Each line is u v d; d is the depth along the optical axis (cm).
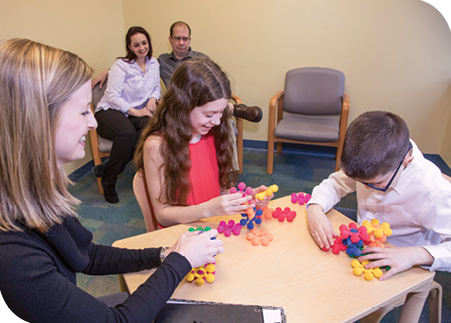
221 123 131
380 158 85
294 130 269
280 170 300
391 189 107
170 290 69
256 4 288
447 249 85
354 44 281
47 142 57
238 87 324
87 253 81
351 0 268
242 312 71
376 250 86
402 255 85
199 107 108
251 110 225
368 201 119
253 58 308
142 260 85
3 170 54
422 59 271
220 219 109
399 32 268
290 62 302
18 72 52
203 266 84
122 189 271
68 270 70
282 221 107
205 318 70
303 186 270
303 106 298
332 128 272
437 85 276
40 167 57
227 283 81
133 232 214
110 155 238
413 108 289
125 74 253
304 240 98
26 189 56
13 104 52
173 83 111
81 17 267
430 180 99
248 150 349
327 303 75
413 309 90
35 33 226
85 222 225
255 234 99
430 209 100
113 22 308
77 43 266
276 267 87
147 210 124
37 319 54
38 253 57
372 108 299
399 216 113
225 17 298
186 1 300
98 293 165
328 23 280
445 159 281
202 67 106
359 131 89
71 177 276
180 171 115
